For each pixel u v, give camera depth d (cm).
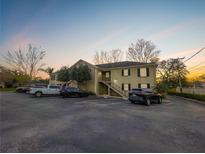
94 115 851
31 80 4056
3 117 775
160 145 404
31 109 1042
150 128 587
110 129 567
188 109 1143
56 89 2184
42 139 445
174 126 622
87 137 468
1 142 418
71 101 1565
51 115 841
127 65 2566
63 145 398
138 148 381
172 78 4081
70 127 591
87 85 2689
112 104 1387
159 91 2136
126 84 2494
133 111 1012
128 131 542
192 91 2670
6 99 1678
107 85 2584
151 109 1120
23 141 427
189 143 421
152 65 2273
